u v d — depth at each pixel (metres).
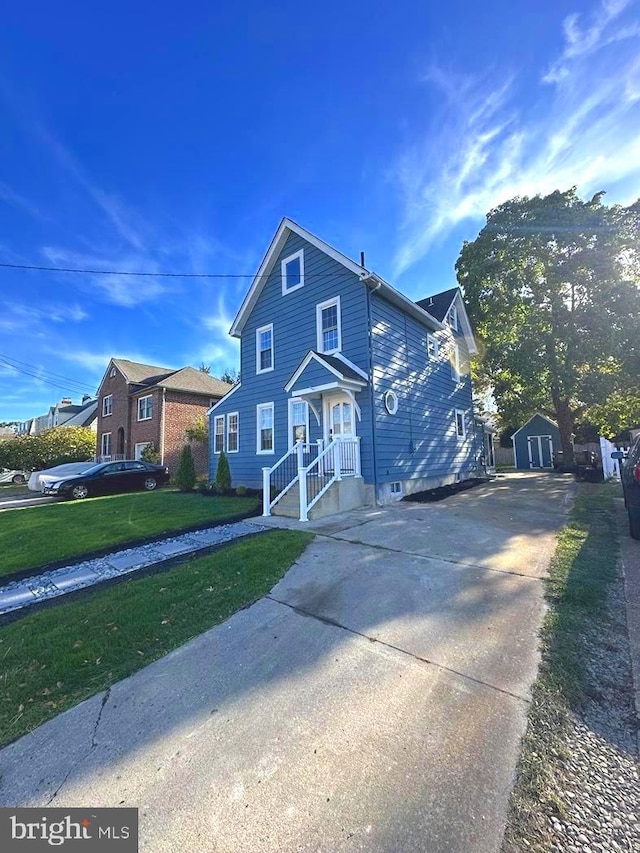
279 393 12.95
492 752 2.01
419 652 2.98
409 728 2.20
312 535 6.49
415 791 1.79
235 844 1.59
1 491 20.36
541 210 16.69
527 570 4.60
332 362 10.13
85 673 2.90
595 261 15.95
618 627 3.24
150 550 6.22
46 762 2.09
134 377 24.41
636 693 2.43
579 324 16.80
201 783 1.90
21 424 47.38
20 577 5.25
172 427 21.78
